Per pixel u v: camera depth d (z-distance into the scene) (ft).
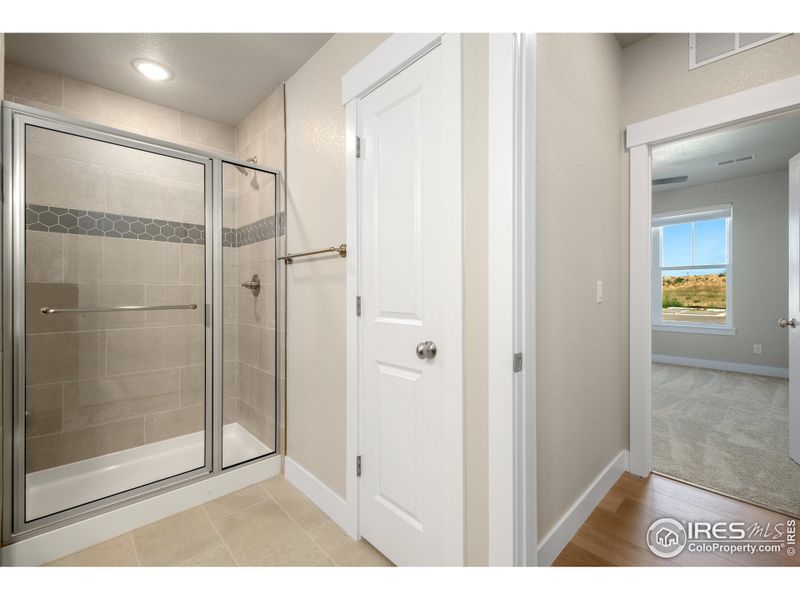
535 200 4.05
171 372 7.32
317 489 6.38
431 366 4.36
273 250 7.50
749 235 15.52
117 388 7.16
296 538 5.54
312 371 6.55
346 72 5.70
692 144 11.94
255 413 7.53
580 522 5.42
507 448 3.57
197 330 7.10
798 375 7.23
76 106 7.29
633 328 7.05
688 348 17.25
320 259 6.32
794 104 5.38
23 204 5.43
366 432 5.32
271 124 7.74
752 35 5.79
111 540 5.56
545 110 4.56
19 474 5.16
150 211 7.09
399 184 4.76
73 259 6.53
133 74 7.12
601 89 6.21
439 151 4.26
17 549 4.99
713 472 7.06
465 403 3.99
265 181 7.52
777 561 4.75
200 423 6.98
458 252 3.97
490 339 3.69
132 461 7.26
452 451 4.07
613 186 6.71
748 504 6.02
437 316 4.28
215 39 6.09
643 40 6.93
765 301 15.15
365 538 5.37
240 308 7.56
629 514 5.76
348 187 5.54
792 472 6.99
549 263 4.63
